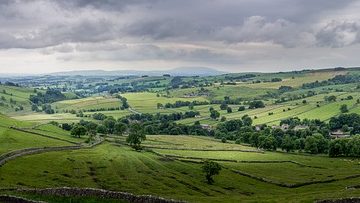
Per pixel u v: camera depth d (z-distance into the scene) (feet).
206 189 465.88
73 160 534.37
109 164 540.93
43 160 504.02
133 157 611.47
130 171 514.68
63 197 247.50
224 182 514.27
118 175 484.74
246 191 472.03
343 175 576.20
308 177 563.07
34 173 420.77
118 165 541.75
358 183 497.87
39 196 246.47
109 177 467.52
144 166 556.10
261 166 647.15
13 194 246.88
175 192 423.23
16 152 507.71
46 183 377.09
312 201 264.72
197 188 466.29
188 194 422.82
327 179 544.21
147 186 440.86
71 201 239.30
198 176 540.52
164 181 481.46
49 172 442.09
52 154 556.10
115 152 645.92
